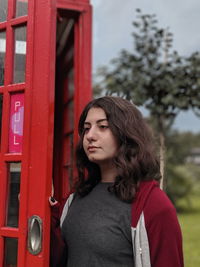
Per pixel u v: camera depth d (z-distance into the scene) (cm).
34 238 163
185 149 1795
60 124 359
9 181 176
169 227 143
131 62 460
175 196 1535
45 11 172
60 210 174
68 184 304
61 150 343
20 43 180
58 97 371
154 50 458
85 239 154
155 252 143
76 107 300
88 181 172
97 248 151
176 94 415
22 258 164
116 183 156
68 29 329
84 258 154
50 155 166
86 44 304
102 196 161
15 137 176
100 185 167
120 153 157
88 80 302
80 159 176
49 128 167
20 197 168
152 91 427
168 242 142
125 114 160
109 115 160
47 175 165
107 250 150
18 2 183
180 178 1545
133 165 154
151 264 143
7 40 181
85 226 156
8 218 174
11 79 179
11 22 181
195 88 415
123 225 150
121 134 158
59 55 375
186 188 1562
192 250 696
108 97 166
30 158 168
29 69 172
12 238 171
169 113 421
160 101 425
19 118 175
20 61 179
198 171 2419
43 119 167
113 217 152
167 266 141
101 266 150
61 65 371
